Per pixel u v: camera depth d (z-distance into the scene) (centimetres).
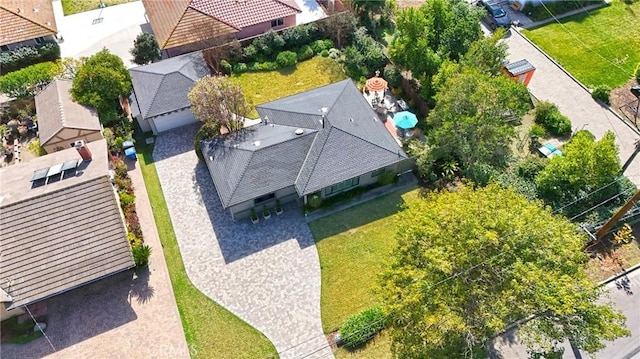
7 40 5391
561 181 3762
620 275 3459
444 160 4150
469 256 2678
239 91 4212
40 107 4512
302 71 5259
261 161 3862
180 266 3653
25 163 3872
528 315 2639
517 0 5853
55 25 5722
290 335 3278
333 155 3900
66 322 3359
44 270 3269
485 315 2539
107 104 4581
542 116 4512
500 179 3888
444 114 3869
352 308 3397
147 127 4650
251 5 5509
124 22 6088
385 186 4144
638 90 4759
